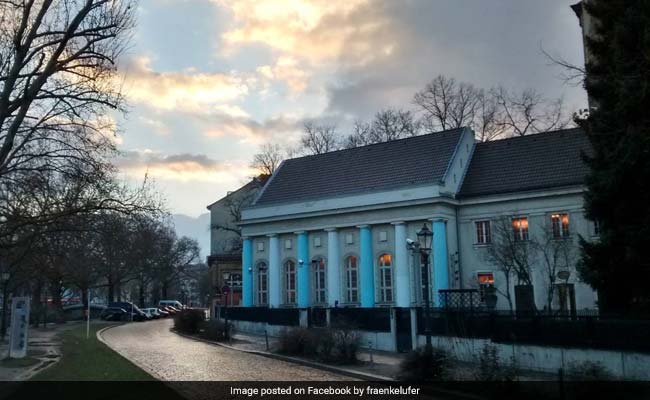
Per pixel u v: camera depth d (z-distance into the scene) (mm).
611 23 20625
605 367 17406
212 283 77812
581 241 21562
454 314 25406
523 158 44250
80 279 58125
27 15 18094
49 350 29422
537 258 38250
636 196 19453
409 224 44125
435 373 18047
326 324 29297
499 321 22719
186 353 29953
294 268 50781
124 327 55375
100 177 21984
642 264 19062
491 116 63406
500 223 39844
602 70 20391
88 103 21016
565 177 40250
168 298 129375
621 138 19016
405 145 50062
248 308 45250
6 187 21516
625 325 18375
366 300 45250
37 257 32250
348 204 47094
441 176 43656
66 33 18781
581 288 36781
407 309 28875
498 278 40938
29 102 18547
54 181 21844
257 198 54812
